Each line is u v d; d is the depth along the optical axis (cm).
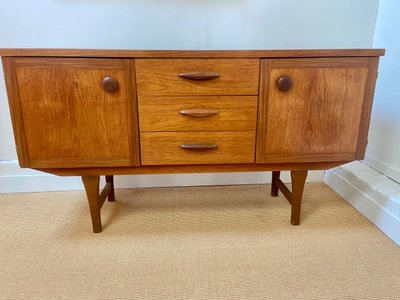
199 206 125
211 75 86
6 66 82
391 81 118
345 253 93
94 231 105
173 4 121
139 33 123
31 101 86
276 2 124
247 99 90
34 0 116
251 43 128
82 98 86
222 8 123
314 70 88
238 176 147
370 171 126
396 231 98
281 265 88
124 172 98
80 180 139
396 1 115
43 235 103
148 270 86
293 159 97
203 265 88
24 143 89
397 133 115
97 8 119
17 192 137
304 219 114
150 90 87
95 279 82
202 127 92
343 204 126
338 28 129
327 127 94
